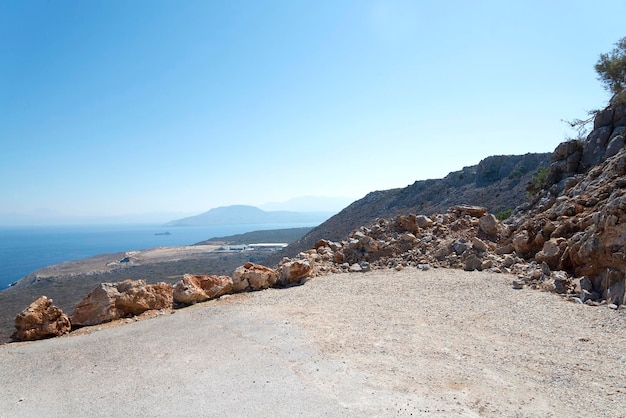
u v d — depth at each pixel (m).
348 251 16.31
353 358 6.37
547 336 7.27
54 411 5.02
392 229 18.14
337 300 10.27
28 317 8.59
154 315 9.85
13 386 5.84
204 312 9.65
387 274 13.50
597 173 14.48
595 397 5.03
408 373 5.77
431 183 73.38
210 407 4.94
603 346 6.73
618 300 8.88
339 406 4.86
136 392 5.44
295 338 7.38
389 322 8.27
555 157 18.67
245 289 12.09
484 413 4.67
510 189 55.19
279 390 5.33
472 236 16.17
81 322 9.52
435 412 4.67
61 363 6.68
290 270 12.80
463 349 6.71
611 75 20.19
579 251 10.70
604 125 17.27
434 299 10.05
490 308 9.12
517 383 5.44
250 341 7.32
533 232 13.91
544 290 10.41
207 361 6.45
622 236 9.55
